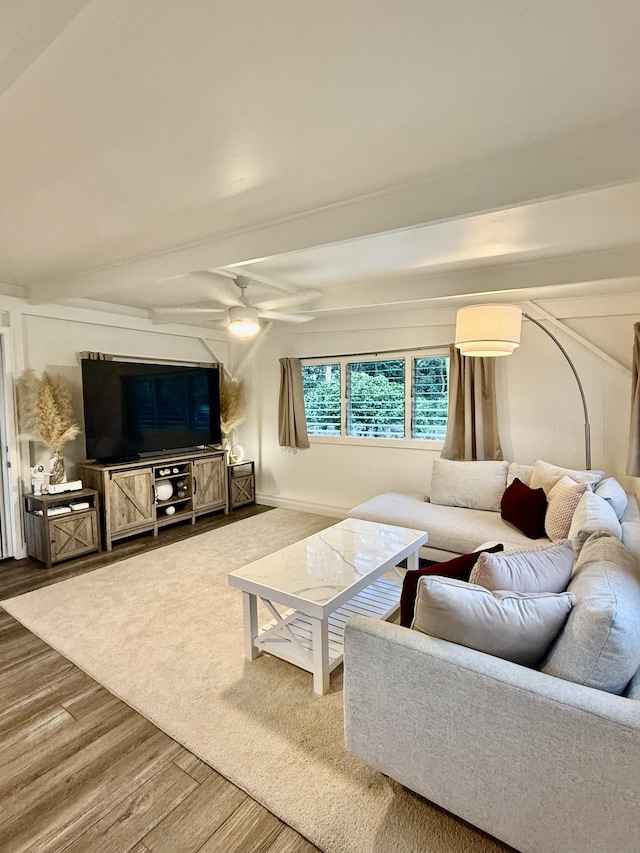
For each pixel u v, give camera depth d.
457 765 1.45
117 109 1.45
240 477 5.83
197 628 2.87
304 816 1.59
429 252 2.97
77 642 2.71
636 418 3.55
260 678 2.37
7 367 4.02
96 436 4.46
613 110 1.50
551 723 1.27
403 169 1.87
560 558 1.84
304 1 1.03
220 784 1.74
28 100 1.39
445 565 1.89
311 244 2.31
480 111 1.49
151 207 2.23
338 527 3.36
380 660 1.58
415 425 4.93
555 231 2.58
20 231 2.54
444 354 4.68
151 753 1.89
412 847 1.48
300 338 5.64
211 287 3.93
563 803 1.27
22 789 1.72
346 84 1.34
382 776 1.76
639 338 3.54
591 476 3.40
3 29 1.08
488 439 4.37
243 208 2.24
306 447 5.70
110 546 4.34
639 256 2.87
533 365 4.20
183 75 1.28
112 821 1.59
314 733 1.99
